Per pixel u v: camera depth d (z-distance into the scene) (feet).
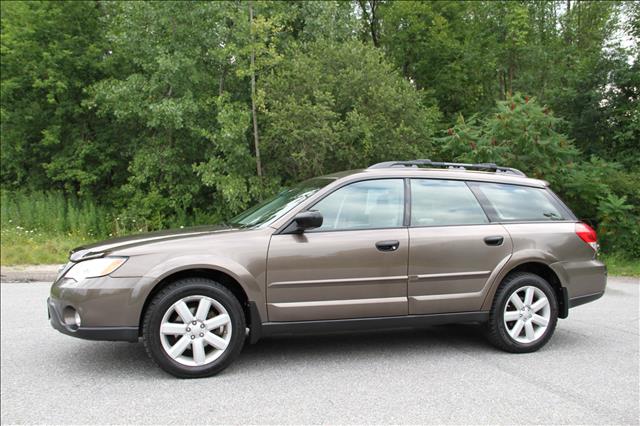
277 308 14.97
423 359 16.44
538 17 80.02
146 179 60.03
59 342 18.48
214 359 14.58
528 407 12.62
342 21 58.70
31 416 12.17
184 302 14.42
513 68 73.92
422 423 11.69
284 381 14.38
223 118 49.93
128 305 14.08
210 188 60.85
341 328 15.48
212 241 14.94
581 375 14.99
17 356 16.87
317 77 49.78
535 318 17.20
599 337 19.40
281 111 47.91
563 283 17.52
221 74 57.41
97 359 16.51
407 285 15.94
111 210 62.75
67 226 52.90
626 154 54.08
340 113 52.01
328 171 51.42
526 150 44.06
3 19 63.31
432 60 79.00
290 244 15.19
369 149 49.32
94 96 60.59
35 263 35.73
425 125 54.49
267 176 53.52
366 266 15.57
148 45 56.44
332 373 15.07
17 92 65.72
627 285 33.37
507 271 16.88
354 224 15.97
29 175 68.90
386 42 79.71
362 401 12.96
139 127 66.23
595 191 44.73
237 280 14.65
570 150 46.06
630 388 13.97
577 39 74.95
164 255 14.47
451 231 16.55
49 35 63.72
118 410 12.46
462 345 18.11
